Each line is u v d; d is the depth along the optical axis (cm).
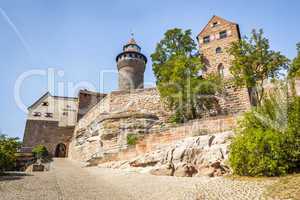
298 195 723
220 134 1453
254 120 1223
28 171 1883
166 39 3272
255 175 1077
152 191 1048
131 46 4744
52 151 4391
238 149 1158
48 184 1212
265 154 1076
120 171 1691
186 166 1383
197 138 1499
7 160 1606
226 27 3659
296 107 1136
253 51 2322
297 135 1066
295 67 2186
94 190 1099
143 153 1850
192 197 889
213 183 1059
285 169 1032
